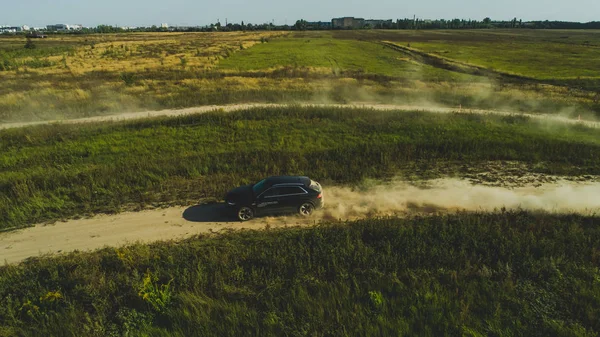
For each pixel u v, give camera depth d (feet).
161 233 48.57
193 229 49.32
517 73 184.65
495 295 35.22
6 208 54.19
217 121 96.22
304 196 51.55
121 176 63.82
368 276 38.40
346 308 34.86
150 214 53.31
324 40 422.00
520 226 45.78
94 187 60.18
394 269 39.45
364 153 72.95
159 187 60.64
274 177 53.78
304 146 80.12
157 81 151.94
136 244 45.06
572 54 271.28
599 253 39.83
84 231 49.60
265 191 51.19
